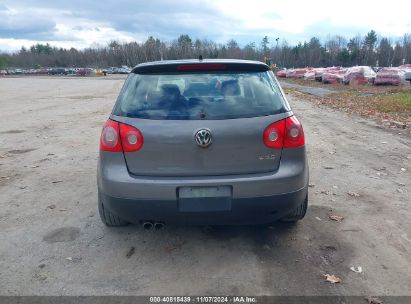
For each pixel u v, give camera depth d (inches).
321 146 316.2
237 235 154.1
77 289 119.9
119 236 155.1
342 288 118.6
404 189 207.5
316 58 4877.0
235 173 128.1
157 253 141.3
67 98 923.4
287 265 131.6
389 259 135.0
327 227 160.2
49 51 6151.6
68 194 205.6
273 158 129.6
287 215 155.6
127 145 128.0
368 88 1107.9
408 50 4601.4
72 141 353.7
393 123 431.5
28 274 128.5
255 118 128.2
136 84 136.6
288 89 1251.8
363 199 192.5
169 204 126.0
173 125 126.0
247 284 121.1
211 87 132.6
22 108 673.0
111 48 5580.7
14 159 286.7
